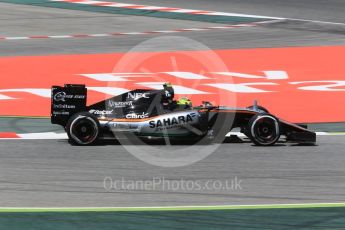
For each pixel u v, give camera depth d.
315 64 87.12
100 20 118.19
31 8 127.69
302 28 112.56
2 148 49.59
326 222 34.16
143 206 36.69
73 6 130.50
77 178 42.16
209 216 35.03
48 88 73.94
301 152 49.47
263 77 80.12
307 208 36.53
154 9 128.62
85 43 100.12
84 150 49.25
